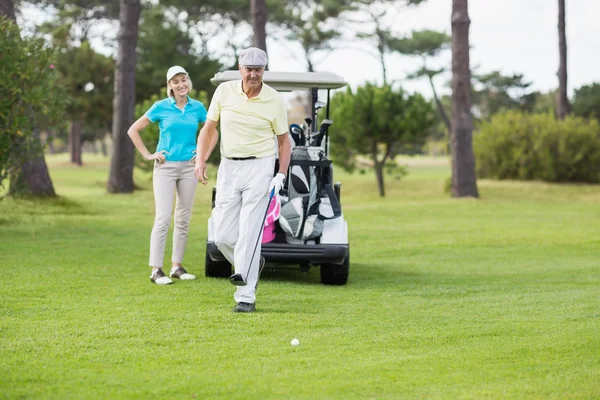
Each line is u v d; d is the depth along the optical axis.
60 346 4.80
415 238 13.20
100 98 36.56
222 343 5.01
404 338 5.29
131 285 7.28
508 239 13.18
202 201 21.08
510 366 4.57
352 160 29.86
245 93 6.04
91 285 7.22
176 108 7.50
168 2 41.69
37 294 6.63
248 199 6.07
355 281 8.35
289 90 8.59
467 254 11.31
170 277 7.87
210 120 6.21
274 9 46.03
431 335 5.39
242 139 6.06
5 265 8.31
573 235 13.90
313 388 4.05
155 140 21.89
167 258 9.50
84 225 13.32
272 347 4.94
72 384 4.04
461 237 13.40
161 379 4.16
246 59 5.88
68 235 11.62
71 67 35.69
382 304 6.74
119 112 23.86
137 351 4.75
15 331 5.18
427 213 18.56
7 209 15.23
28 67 11.69
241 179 6.11
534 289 7.94
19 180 12.54
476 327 5.71
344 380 4.21
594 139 28.81
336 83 8.44
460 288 7.90
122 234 12.09
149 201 20.30
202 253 10.34
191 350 4.80
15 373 4.20
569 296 7.41
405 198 27.08
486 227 15.27
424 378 4.27
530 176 29.09
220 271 7.98
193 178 7.68
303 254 7.61
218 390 3.98
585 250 11.95
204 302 6.48
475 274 9.18
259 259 6.14
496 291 7.74
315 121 8.67
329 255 7.61
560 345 5.11
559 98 34.31
